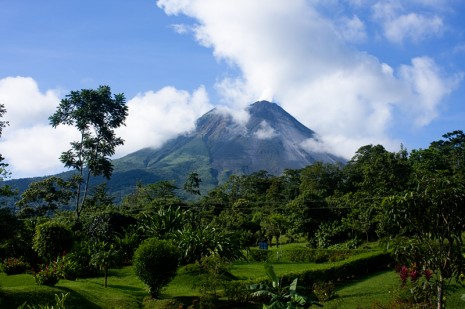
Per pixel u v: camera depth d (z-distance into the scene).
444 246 13.26
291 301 17.55
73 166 65.19
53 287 23.75
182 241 34.00
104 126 65.38
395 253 13.48
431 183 12.89
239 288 25.88
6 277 31.06
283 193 108.94
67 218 49.91
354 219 59.19
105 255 30.30
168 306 24.47
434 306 15.92
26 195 69.88
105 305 23.84
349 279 32.94
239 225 69.56
